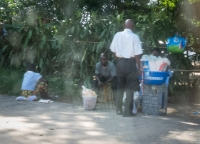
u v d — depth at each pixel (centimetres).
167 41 900
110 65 810
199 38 970
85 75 963
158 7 1072
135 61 689
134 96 738
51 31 1035
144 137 557
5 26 1082
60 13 1182
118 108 714
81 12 1055
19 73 1017
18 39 1053
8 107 761
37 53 1016
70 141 530
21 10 1152
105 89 845
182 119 714
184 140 547
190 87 980
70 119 663
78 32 975
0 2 1162
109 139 543
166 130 603
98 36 968
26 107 763
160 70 733
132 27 698
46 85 858
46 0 1188
